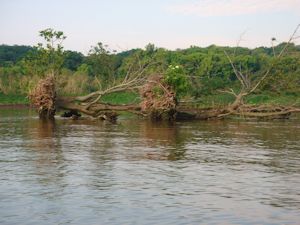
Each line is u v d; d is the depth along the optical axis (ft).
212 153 85.56
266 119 179.32
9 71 319.88
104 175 63.77
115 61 267.80
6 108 257.34
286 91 184.65
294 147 94.79
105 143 98.48
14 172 65.16
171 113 168.35
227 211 47.26
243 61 305.53
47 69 202.08
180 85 168.76
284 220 44.57
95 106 171.12
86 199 51.08
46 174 63.98
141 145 95.86
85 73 289.74
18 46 525.34
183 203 50.01
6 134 115.14
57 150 87.15
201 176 63.98
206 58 296.71
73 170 67.10
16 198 51.11
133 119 177.17
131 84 170.40
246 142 102.99
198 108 177.99
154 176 63.57
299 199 51.98
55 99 170.60
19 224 42.65
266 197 52.75
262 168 70.54
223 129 135.64
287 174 65.87
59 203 49.39
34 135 113.19
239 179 62.28
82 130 128.06
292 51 189.67
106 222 43.47
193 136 114.93
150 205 49.11
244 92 176.96
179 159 78.28
